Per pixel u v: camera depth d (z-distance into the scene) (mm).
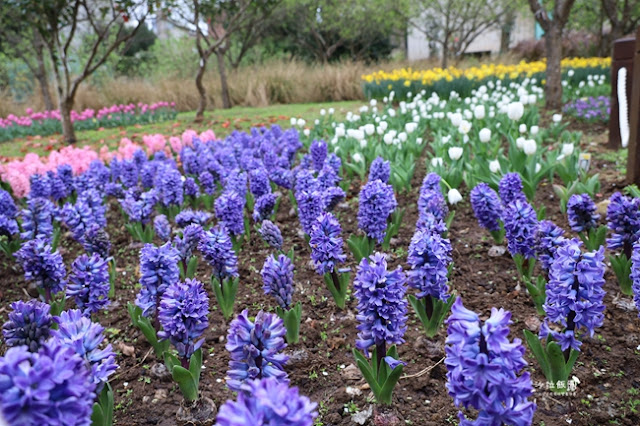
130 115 5055
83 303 1059
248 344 733
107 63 8391
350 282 1380
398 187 2010
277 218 1885
